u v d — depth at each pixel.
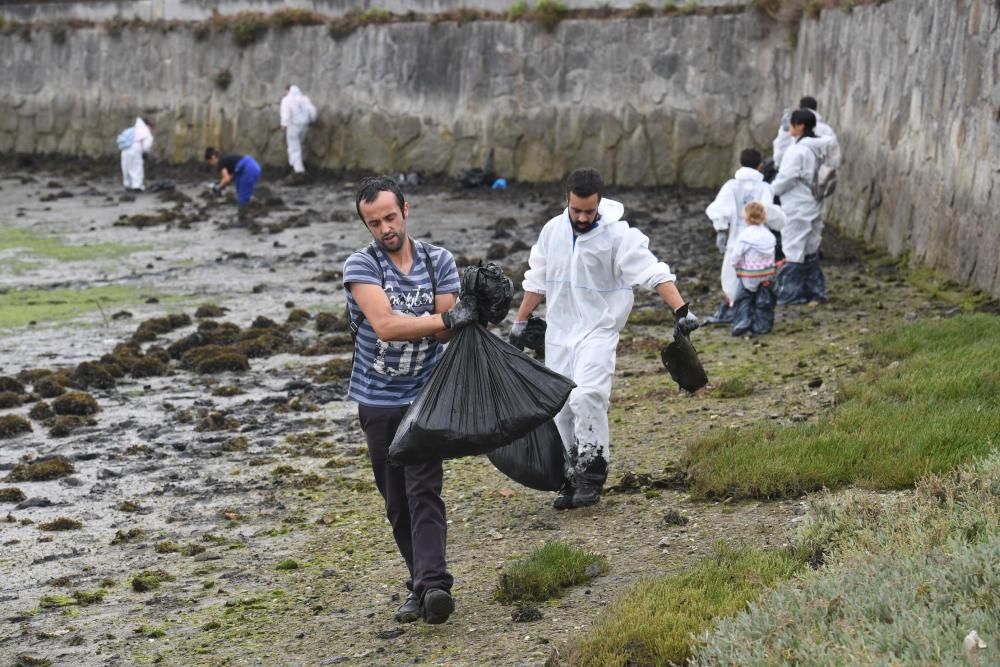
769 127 45.97
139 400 21.80
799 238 25.22
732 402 18.02
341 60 55.09
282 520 15.08
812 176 25.20
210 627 11.81
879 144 31.38
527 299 14.30
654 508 13.62
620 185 48.56
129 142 54.22
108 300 31.50
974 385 15.41
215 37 59.09
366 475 16.69
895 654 7.89
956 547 9.41
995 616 8.12
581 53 49.25
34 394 22.19
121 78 62.81
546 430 13.09
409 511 11.27
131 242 40.81
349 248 38.34
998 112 22.48
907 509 10.92
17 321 29.12
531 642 10.43
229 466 17.62
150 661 11.13
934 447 13.20
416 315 10.90
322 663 10.69
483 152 51.34
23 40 66.19
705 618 9.76
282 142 57.00
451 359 10.60
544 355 14.44
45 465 17.55
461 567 12.66
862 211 32.97
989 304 22.19
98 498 16.42
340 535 14.29
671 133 47.72
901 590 8.81
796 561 10.83
